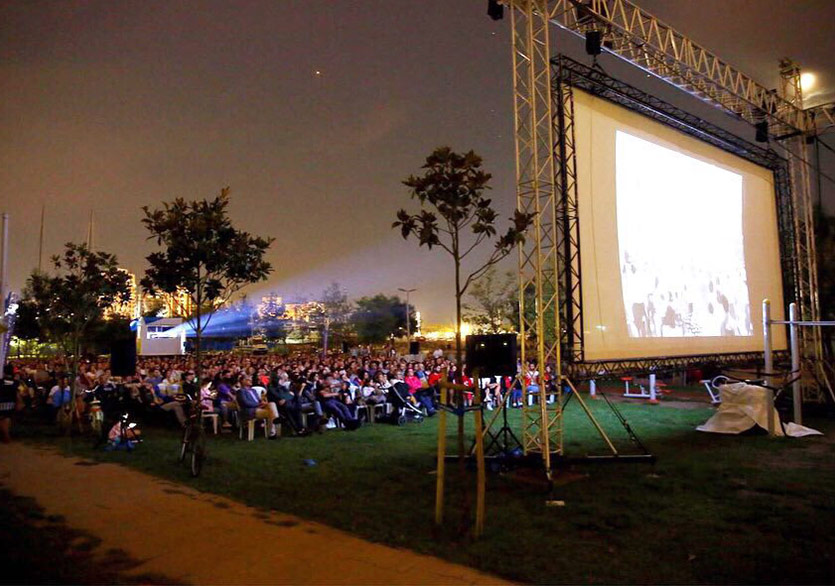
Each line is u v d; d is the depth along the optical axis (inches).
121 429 404.8
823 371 601.9
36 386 658.2
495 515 246.4
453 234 225.5
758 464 344.5
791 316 475.5
